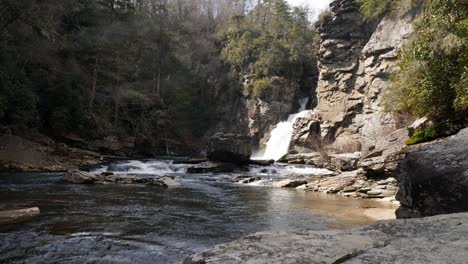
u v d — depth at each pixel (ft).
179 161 93.81
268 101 164.86
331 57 140.05
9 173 66.28
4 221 30.86
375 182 56.39
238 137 92.58
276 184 65.82
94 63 129.08
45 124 101.50
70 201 40.91
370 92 121.90
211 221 34.83
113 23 143.33
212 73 192.13
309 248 7.54
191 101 184.14
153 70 163.32
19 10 87.86
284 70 169.78
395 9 116.16
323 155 111.24
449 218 9.61
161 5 195.52
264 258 6.99
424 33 54.19
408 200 19.04
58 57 117.50
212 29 246.47
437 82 48.29
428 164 17.51
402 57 60.64
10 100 84.43
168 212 37.81
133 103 134.72
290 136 148.87
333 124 133.49
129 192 49.49
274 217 37.65
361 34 134.21
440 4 49.93
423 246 7.41
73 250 24.14
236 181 70.44
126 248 25.13
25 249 23.90
